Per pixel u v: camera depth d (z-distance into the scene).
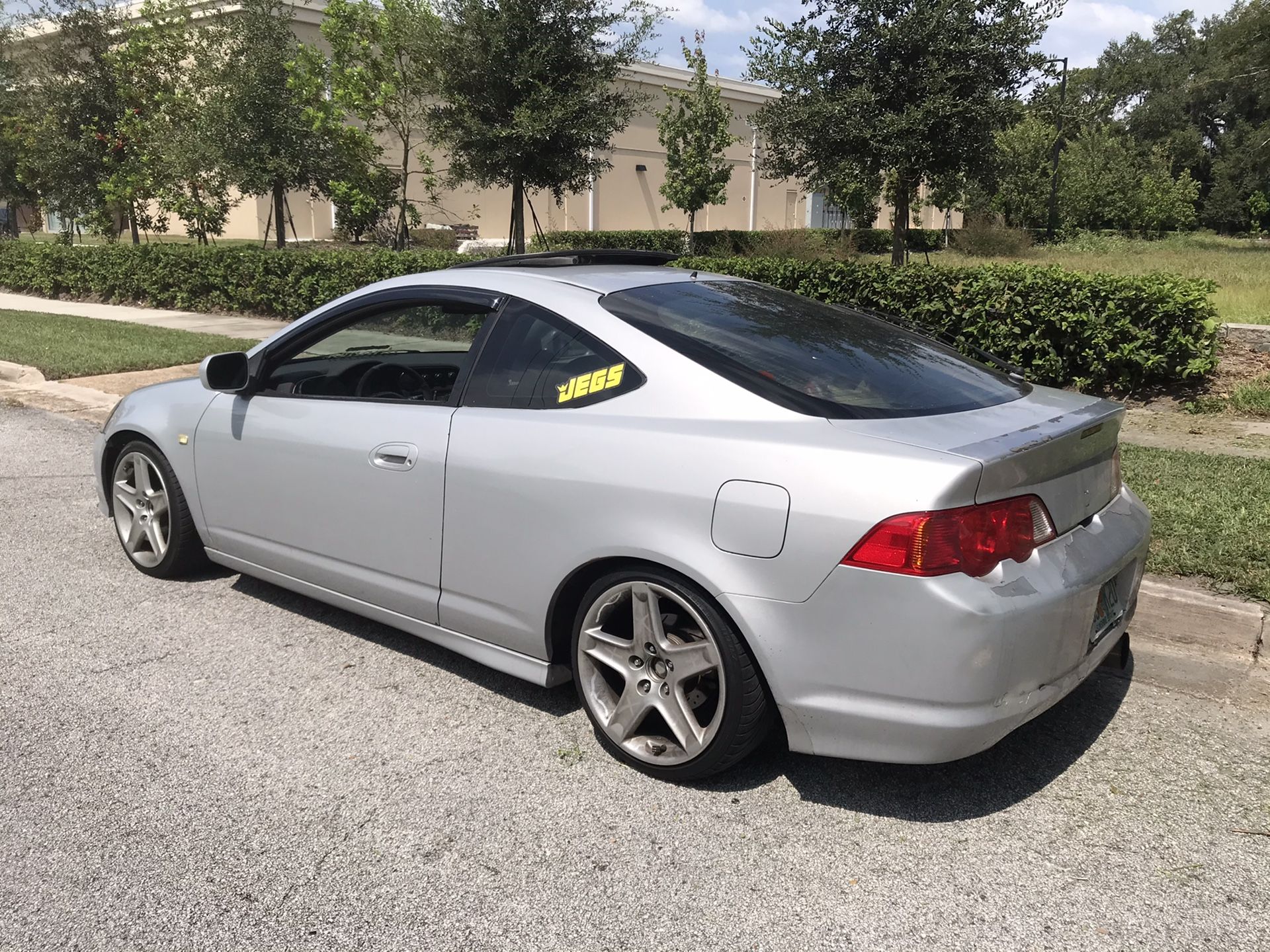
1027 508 2.67
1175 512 5.08
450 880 2.62
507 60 13.89
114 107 20.58
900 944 2.38
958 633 2.51
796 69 13.37
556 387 3.27
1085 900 2.54
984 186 14.02
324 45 27.72
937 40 12.81
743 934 2.41
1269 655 3.88
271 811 2.92
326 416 3.85
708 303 3.54
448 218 33.12
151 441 4.65
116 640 4.15
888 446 2.65
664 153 41.03
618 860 2.70
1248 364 8.84
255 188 17.44
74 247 19.42
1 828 2.83
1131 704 3.62
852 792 3.04
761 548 2.71
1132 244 38.28
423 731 3.42
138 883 2.60
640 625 3.04
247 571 4.39
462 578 3.45
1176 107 67.12
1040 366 8.71
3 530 5.61
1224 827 2.86
